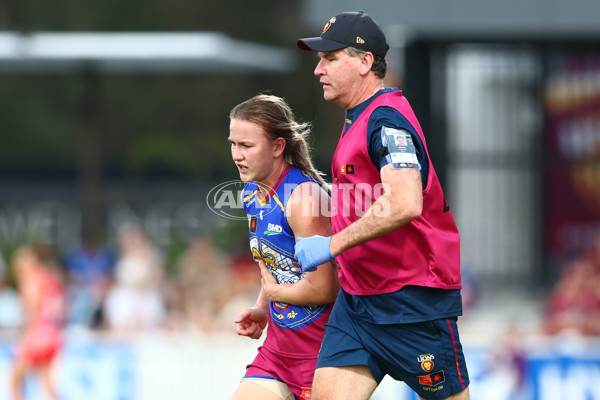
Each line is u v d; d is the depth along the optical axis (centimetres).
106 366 3003
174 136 6806
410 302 1240
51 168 6706
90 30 6412
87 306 3422
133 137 7050
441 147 3581
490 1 3059
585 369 2766
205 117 7100
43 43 3772
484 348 2795
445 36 3209
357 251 1248
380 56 1248
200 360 2958
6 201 6334
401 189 1150
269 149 1295
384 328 1262
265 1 6919
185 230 5928
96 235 4378
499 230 4216
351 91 1246
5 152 7431
